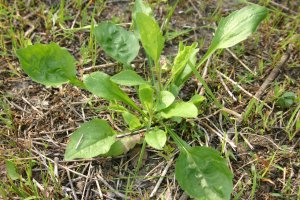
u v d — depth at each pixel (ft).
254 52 2.03
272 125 1.83
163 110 1.70
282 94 1.90
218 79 1.94
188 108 1.66
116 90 1.73
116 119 1.83
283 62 1.98
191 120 1.82
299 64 1.98
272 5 2.18
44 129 1.82
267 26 2.09
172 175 1.72
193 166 1.64
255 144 1.79
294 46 2.03
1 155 1.74
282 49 2.03
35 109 1.86
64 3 2.13
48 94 1.90
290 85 1.94
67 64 1.72
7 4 2.11
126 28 2.08
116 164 1.74
